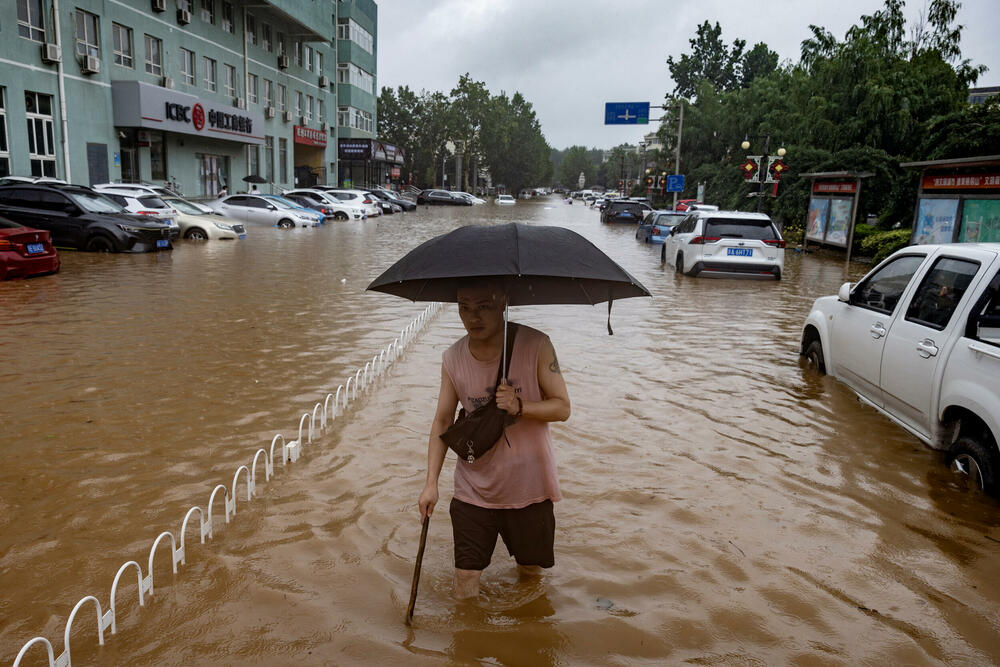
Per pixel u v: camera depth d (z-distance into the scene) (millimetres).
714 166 48125
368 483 4434
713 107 53531
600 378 7117
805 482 4641
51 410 5711
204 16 32531
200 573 3350
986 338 4684
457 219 40062
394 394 6332
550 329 9641
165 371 6938
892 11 32312
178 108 28859
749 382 7109
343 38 53625
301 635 2893
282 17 38844
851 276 17516
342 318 9984
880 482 4664
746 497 4379
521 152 108562
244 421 5535
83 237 17328
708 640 2924
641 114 44344
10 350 7672
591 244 2832
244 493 4254
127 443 5031
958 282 5016
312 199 36906
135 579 3295
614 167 165250
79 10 24344
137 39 27656
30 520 3881
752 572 3477
